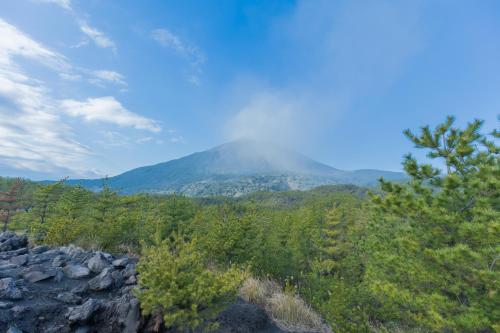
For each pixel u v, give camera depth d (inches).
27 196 1502.2
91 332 205.9
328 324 305.6
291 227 789.9
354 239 604.4
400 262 231.3
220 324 238.2
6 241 383.6
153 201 1089.4
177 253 241.0
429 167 217.8
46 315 211.6
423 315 208.7
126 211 708.0
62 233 439.8
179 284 202.4
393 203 225.6
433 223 209.5
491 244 181.8
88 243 448.5
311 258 690.8
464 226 183.6
